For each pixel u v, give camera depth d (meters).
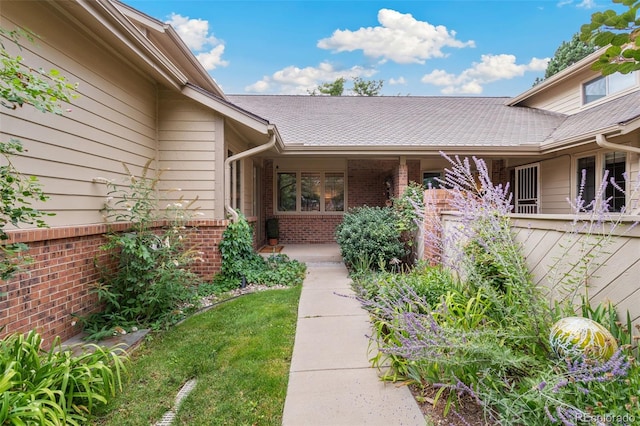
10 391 1.93
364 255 6.30
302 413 2.22
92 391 2.33
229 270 5.69
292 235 10.95
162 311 4.04
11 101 2.19
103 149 4.20
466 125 9.51
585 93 9.00
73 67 3.66
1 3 2.86
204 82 8.56
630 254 2.15
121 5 5.78
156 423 2.19
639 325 1.99
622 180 6.70
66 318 3.52
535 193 9.15
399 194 7.98
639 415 1.54
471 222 2.94
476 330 2.35
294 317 4.07
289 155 8.05
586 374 1.79
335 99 12.49
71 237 3.58
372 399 2.36
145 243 4.31
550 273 2.76
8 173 2.32
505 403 1.87
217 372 2.80
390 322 2.97
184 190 5.77
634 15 1.22
